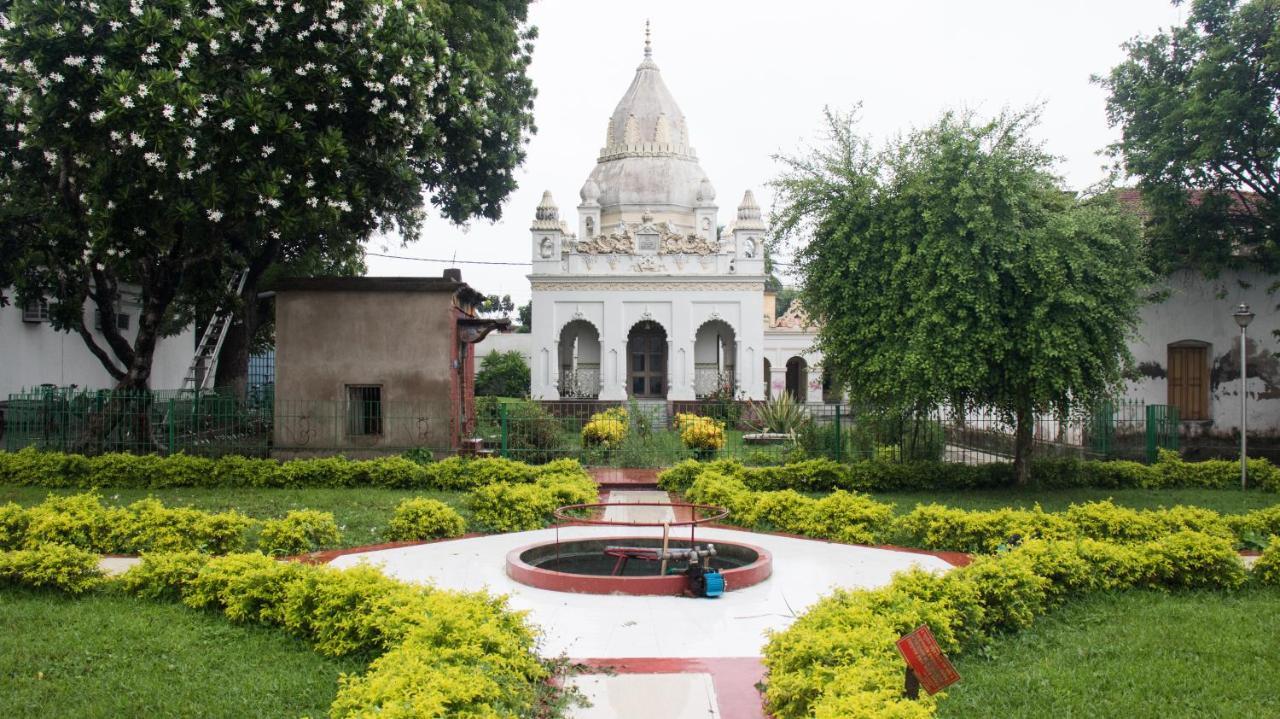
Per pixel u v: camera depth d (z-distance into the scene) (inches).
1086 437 719.7
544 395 1321.4
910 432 674.2
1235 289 759.1
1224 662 247.9
